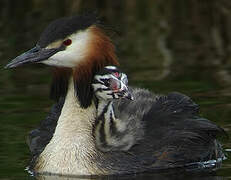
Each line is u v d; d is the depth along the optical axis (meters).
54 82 15.52
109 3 26.50
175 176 14.46
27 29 24.45
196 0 26.28
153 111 15.73
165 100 16.08
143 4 26.55
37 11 26.16
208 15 25.31
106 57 15.46
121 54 22.08
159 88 19.11
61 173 14.62
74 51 15.06
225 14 25.11
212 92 18.84
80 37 15.10
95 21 15.36
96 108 15.21
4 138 16.33
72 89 15.21
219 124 16.70
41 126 16.16
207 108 17.73
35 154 15.32
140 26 24.64
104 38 15.41
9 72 21.14
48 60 14.99
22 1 26.81
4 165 15.02
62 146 14.81
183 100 16.14
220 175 14.40
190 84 19.44
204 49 22.36
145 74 20.28
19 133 16.59
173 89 19.09
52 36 14.95
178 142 15.26
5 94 19.20
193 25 24.59
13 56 21.75
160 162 14.91
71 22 15.10
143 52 22.19
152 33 23.92
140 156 14.88
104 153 14.84
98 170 14.62
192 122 15.65
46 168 14.73
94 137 14.98
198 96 18.56
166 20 25.17
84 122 15.02
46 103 18.48
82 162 14.69
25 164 15.09
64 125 14.99
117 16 25.56
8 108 18.19
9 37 23.83
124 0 26.59
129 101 15.84
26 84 20.06
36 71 21.28
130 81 19.70
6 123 17.20
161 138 15.23
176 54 22.02
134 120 15.37
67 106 15.16
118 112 15.44
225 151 15.88
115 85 14.80
